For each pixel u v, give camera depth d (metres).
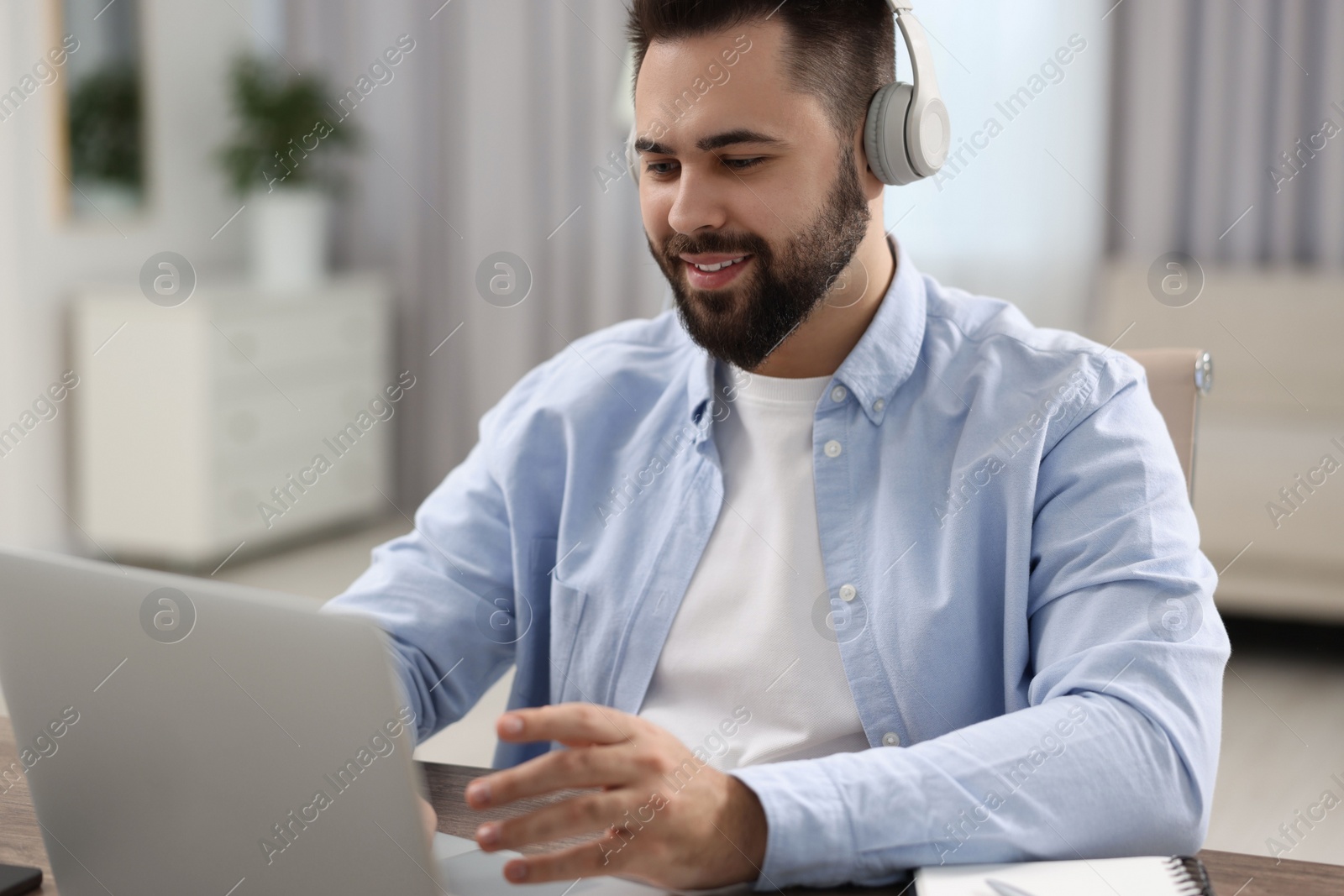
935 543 0.97
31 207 3.49
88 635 0.63
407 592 1.09
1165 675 0.83
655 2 0.93
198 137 4.02
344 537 4.04
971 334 1.05
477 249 4.20
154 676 0.62
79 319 3.59
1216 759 0.83
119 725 0.64
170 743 0.63
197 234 4.05
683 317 1.00
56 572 0.63
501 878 0.72
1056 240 3.61
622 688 1.04
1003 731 0.79
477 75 4.11
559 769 0.70
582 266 4.14
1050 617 0.92
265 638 0.59
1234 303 3.24
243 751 0.62
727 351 0.99
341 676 0.58
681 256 0.97
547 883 0.71
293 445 3.84
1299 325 3.17
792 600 1.00
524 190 4.12
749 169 0.94
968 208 3.66
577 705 0.72
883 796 0.73
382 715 0.58
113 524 3.62
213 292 3.60
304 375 3.86
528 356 4.20
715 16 0.92
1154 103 3.46
